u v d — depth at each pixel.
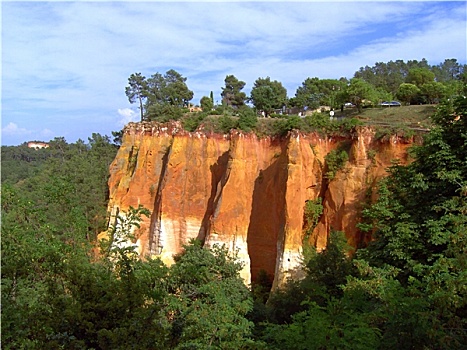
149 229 42.97
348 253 34.34
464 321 13.90
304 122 40.03
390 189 27.34
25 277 14.98
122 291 11.99
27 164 88.31
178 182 41.88
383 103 59.91
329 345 13.22
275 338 16.23
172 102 75.81
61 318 11.33
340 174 37.31
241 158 39.31
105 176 58.59
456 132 22.17
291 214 35.28
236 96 77.56
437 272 15.73
